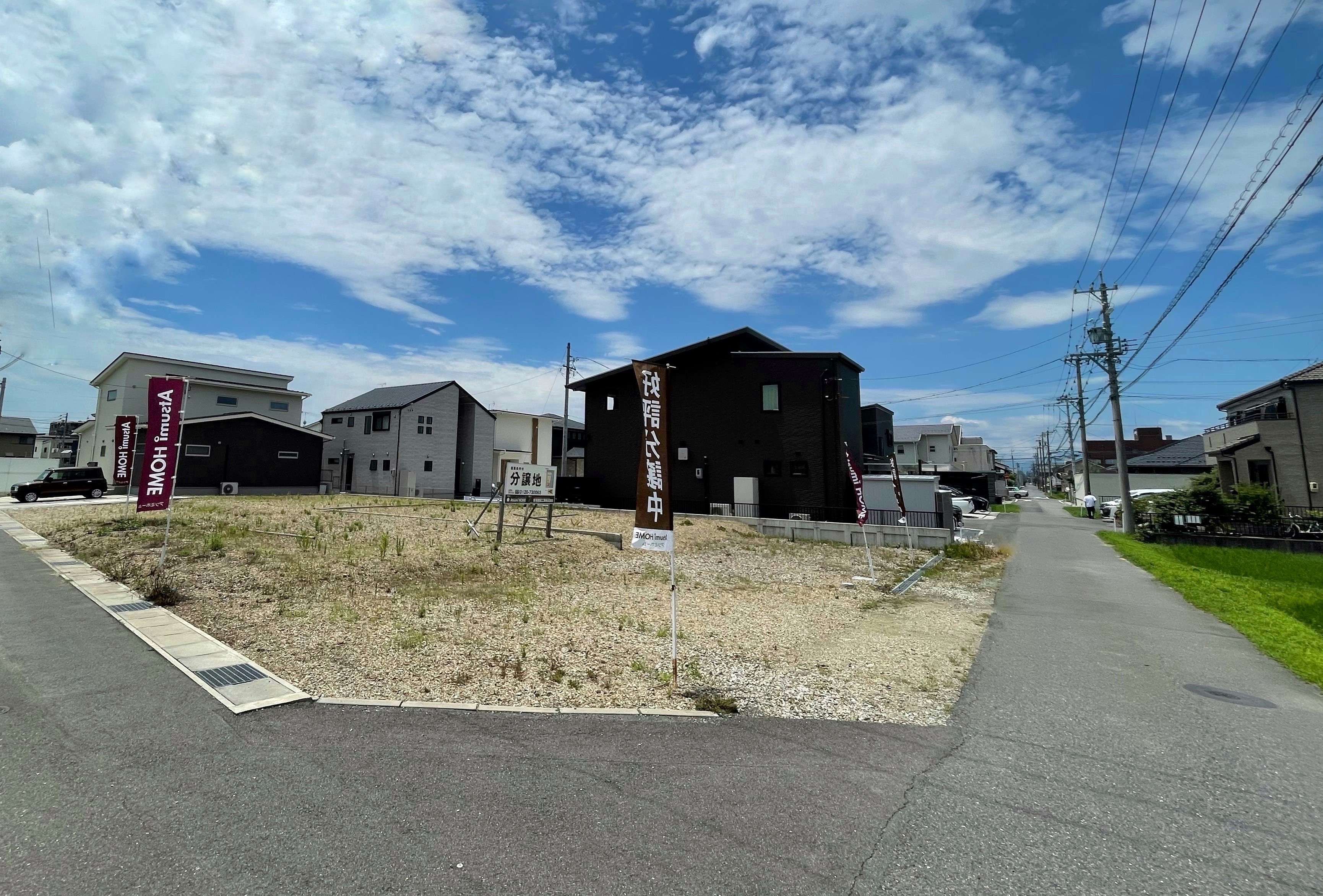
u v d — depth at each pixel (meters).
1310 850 2.94
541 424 41.94
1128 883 2.64
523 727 4.24
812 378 22.17
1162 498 22.34
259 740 3.81
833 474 21.55
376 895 2.40
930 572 13.56
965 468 61.19
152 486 8.55
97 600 7.35
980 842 2.95
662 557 13.36
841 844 2.90
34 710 4.15
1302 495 22.19
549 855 2.72
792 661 6.29
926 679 5.80
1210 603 9.62
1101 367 23.78
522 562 11.27
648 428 5.68
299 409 33.47
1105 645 7.16
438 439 33.50
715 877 2.60
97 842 2.68
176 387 8.87
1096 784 3.62
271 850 2.67
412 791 3.27
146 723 4.01
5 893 2.32
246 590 7.93
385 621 6.82
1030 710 4.95
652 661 6.04
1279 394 23.69
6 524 14.71
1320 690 5.52
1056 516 35.94
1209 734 4.43
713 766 3.75
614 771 3.62
